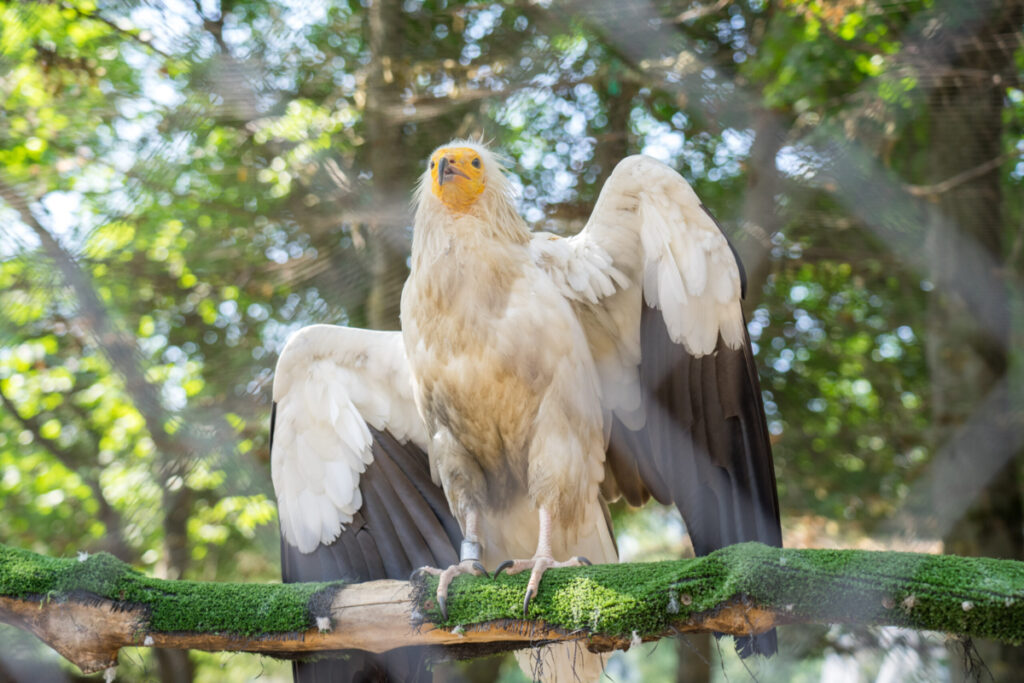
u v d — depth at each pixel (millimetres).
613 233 3641
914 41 6312
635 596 2734
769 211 6898
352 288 7020
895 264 7598
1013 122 7145
